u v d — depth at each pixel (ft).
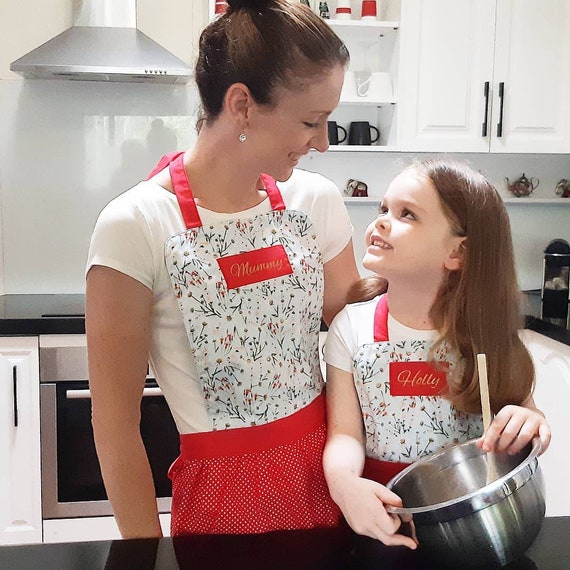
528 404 3.30
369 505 2.55
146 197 3.29
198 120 3.41
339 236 3.75
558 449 7.45
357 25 8.56
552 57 8.66
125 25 8.38
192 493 3.38
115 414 3.30
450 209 3.12
